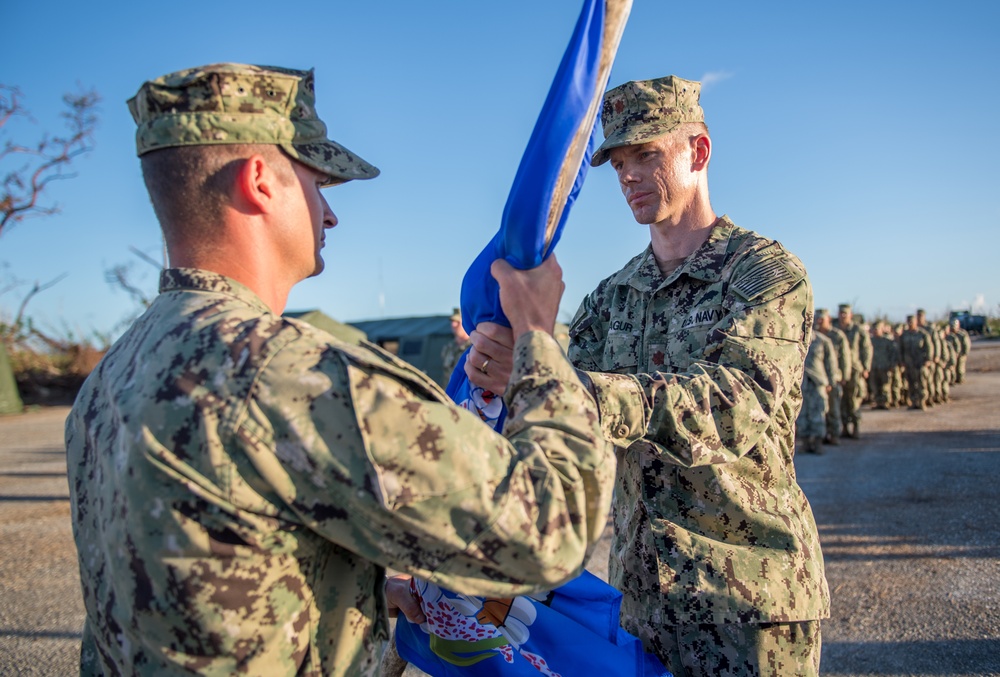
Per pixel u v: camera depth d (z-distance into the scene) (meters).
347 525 0.98
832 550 5.72
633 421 1.49
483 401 1.58
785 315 1.84
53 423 17.75
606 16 1.31
